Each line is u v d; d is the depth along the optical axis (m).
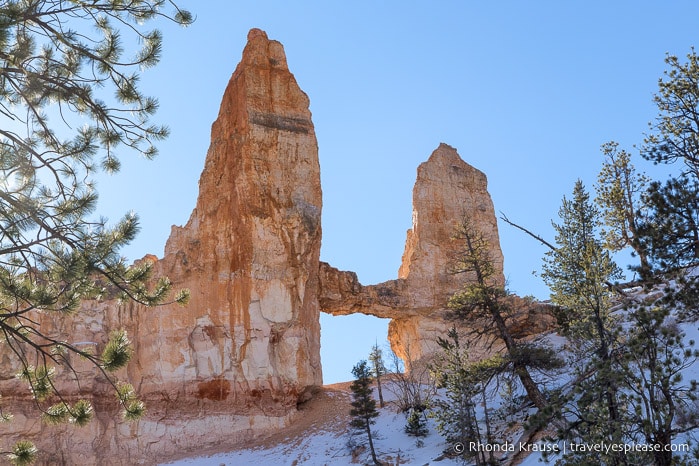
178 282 60.38
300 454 49.81
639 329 26.97
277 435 54.53
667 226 27.78
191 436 55.00
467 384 42.09
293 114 66.31
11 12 17.34
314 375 59.88
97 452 53.22
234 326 58.50
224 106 67.62
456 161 74.69
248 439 54.78
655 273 27.92
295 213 62.44
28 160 18.03
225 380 57.22
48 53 19.88
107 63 19.33
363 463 45.62
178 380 57.09
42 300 17.84
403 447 46.69
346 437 50.53
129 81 19.88
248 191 61.75
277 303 59.34
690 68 37.78
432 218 70.31
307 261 62.00
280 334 58.94
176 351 57.97
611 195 59.53
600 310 35.41
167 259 61.41
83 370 55.19
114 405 55.53
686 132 36.09
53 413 19.52
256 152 63.34
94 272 18.30
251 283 59.19
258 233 60.59
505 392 45.72
